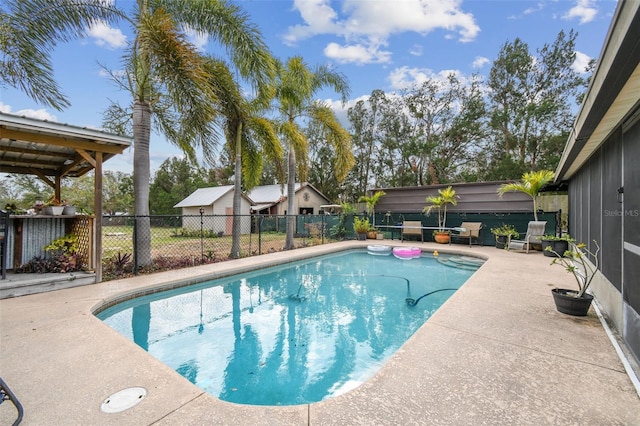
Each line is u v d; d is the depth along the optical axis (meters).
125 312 4.60
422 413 1.80
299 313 4.59
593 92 2.36
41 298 4.25
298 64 9.93
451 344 2.73
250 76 7.48
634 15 1.39
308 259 8.66
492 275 5.67
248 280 6.58
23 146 5.21
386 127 22.00
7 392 1.75
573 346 2.70
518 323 3.24
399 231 12.58
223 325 4.12
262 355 3.27
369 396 1.97
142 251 6.18
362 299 5.27
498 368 2.32
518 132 16.92
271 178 28.06
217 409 1.88
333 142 10.57
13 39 5.00
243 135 8.68
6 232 4.59
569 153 4.46
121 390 2.08
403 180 21.97
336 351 3.37
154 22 5.45
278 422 1.74
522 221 10.27
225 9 6.68
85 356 2.57
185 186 27.86
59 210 5.30
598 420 1.73
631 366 2.35
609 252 3.56
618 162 3.24
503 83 17.58
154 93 6.54
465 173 19.83
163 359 3.16
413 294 5.57
